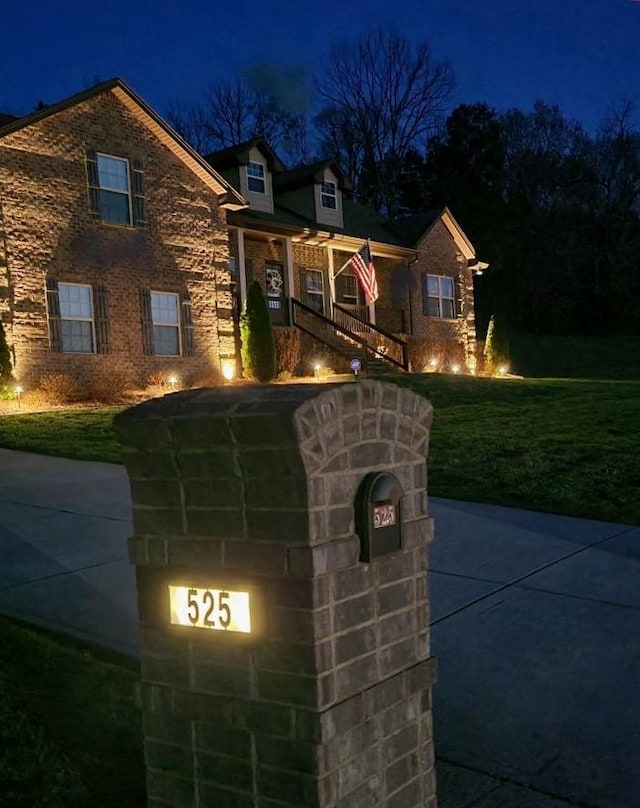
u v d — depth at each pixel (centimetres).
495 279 4812
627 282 5144
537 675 441
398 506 250
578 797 322
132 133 1941
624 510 838
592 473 1009
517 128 5619
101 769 319
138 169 1948
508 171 5547
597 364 4209
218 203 2141
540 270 4959
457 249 3134
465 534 748
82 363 1823
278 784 229
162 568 249
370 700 238
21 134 1730
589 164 5578
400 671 250
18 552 686
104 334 1867
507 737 374
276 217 2533
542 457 1116
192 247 2070
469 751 362
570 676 438
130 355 1920
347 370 2458
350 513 238
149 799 251
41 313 1753
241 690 234
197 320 2075
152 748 250
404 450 258
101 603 546
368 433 244
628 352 4447
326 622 227
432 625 520
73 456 1191
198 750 242
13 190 1714
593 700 409
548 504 873
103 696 382
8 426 1427
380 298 2894
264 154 2530
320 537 227
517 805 317
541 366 4147
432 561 664
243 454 231
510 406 1730
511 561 660
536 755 357
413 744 253
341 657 231
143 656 252
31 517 821
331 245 2627
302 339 2466
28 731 339
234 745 236
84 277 1836
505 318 4466
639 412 1558
